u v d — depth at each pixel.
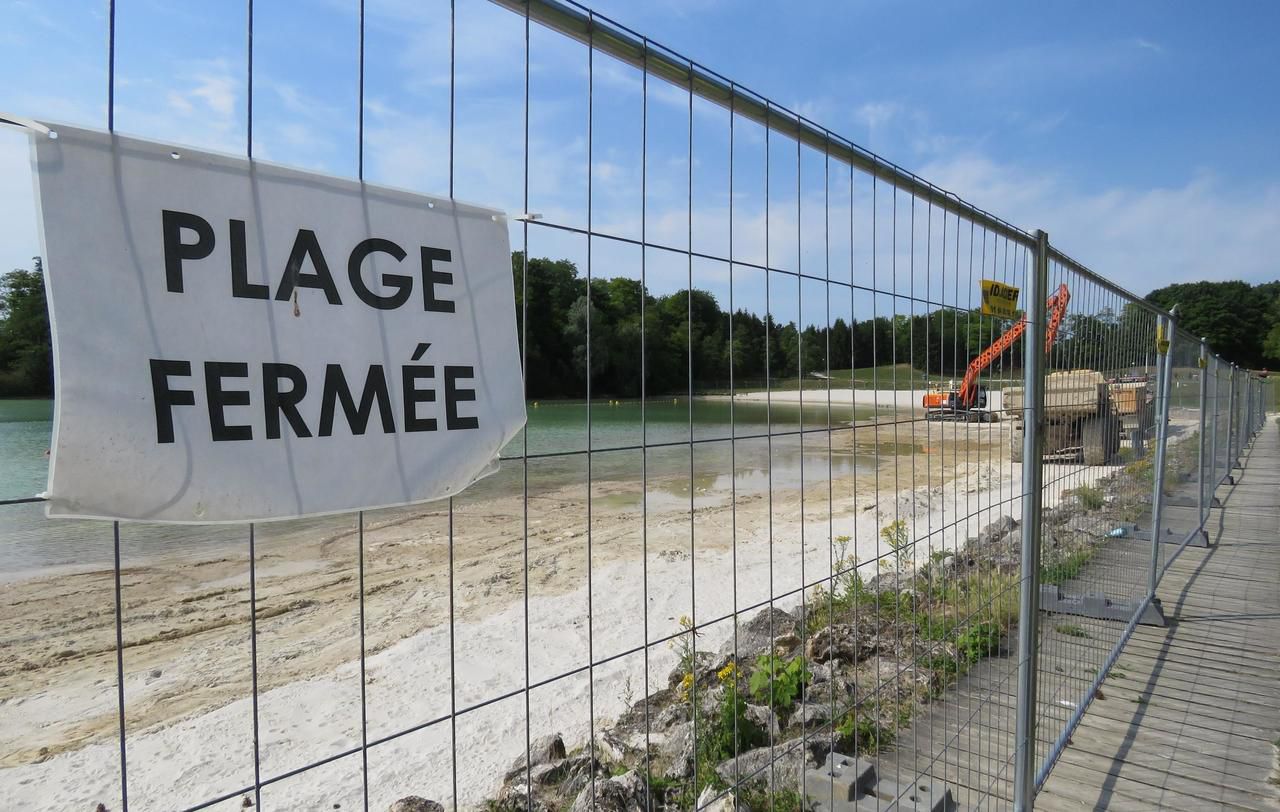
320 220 1.01
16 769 5.11
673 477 16.23
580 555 10.46
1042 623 4.19
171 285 0.88
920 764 3.06
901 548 2.55
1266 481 12.59
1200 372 8.56
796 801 2.79
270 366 0.96
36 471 9.22
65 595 8.87
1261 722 3.77
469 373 1.18
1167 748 3.53
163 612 8.48
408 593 9.09
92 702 6.20
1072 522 4.41
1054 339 3.53
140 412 0.85
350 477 1.03
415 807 3.55
